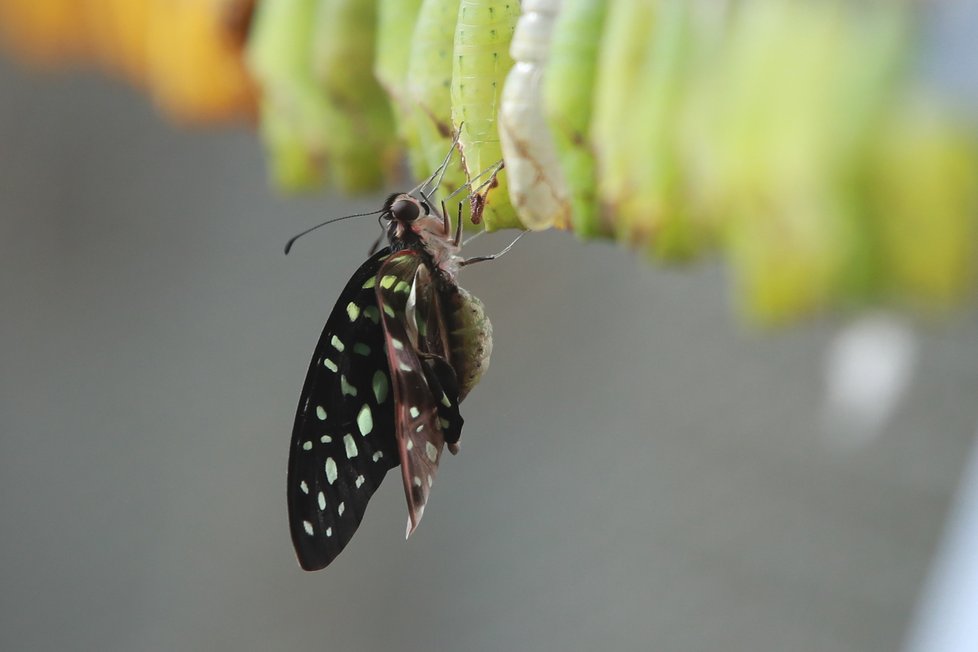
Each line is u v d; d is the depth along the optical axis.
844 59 0.54
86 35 0.82
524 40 0.56
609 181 0.56
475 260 0.59
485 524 1.00
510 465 1.04
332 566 1.04
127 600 1.09
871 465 0.82
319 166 0.62
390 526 1.05
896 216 0.54
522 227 0.58
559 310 1.13
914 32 0.53
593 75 0.56
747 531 0.86
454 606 0.96
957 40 0.53
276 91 0.62
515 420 1.07
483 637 0.92
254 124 0.66
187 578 1.09
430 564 1.00
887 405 0.75
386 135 0.61
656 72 0.56
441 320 0.59
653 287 1.10
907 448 0.76
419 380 0.59
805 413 0.89
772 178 0.55
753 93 0.55
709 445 0.94
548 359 1.10
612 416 1.03
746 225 0.55
